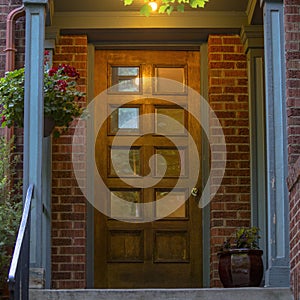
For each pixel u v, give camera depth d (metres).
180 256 9.32
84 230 9.17
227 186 9.30
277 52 8.16
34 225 7.84
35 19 8.20
